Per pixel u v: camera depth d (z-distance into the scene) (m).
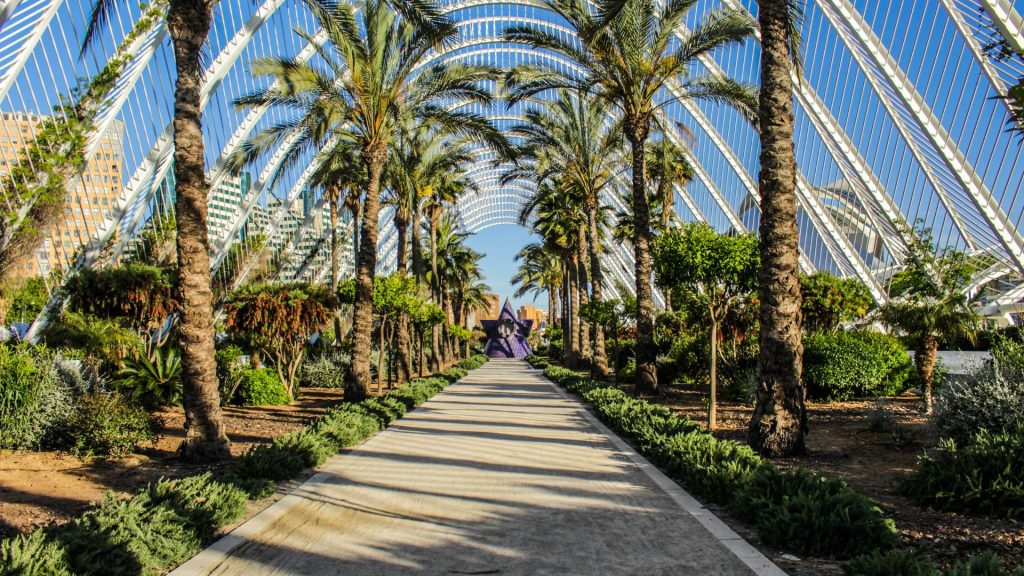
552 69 19.47
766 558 4.66
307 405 17.80
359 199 34.16
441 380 22.91
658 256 12.36
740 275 11.58
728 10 17.44
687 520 5.73
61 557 3.98
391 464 8.59
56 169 17.53
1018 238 21.00
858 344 15.28
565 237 38.81
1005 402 7.85
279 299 17.98
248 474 7.11
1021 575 3.49
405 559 4.75
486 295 78.25
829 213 31.33
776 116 9.13
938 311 12.45
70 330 14.73
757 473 5.93
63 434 9.73
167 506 5.09
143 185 20.56
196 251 9.26
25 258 17.81
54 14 16.20
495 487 7.19
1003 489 5.63
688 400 17.00
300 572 4.50
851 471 7.71
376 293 20.86
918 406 13.84
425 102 18.84
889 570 3.81
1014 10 14.52
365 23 16.06
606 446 10.02
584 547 4.98
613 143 26.52
